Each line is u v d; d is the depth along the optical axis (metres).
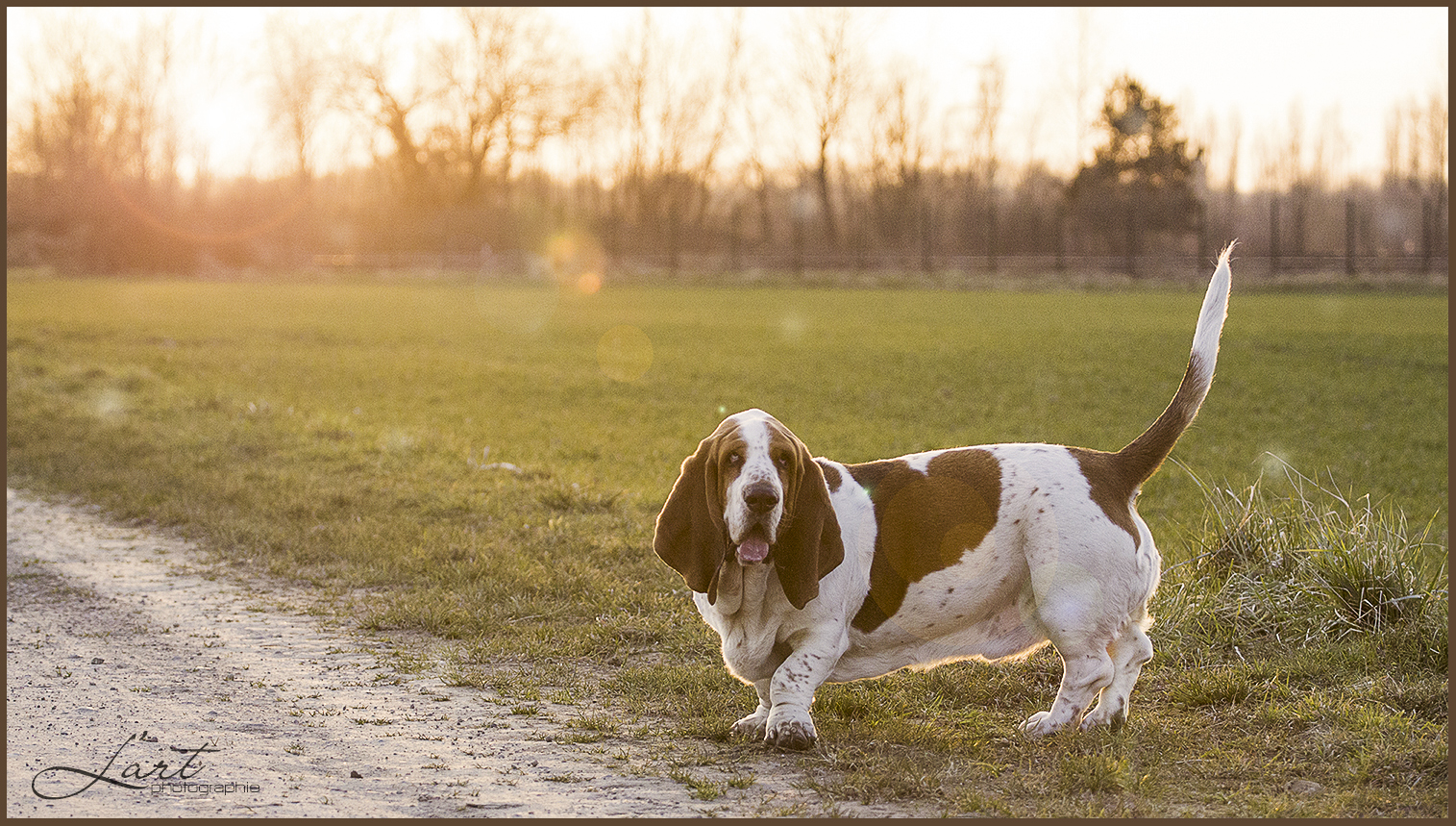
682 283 53.78
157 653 6.36
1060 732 4.85
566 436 14.12
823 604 4.73
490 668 6.14
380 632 6.82
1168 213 57.50
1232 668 5.82
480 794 4.35
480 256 64.81
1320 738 4.84
